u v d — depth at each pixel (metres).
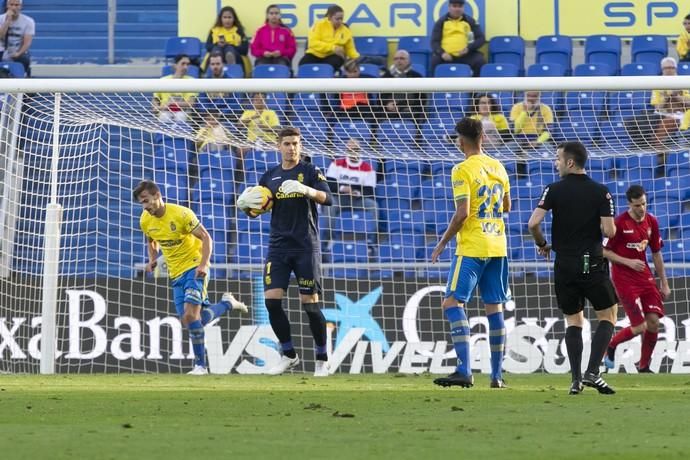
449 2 58.34
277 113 47.81
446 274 42.31
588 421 19.52
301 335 41.78
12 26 61.66
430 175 46.47
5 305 41.69
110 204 48.59
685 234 46.72
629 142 47.66
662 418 20.16
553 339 42.16
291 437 16.61
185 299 37.66
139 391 28.50
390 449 15.07
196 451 14.74
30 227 44.91
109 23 69.19
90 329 41.22
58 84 41.03
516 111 48.31
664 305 42.66
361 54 59.94
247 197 35.28
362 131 47.34
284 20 60.69
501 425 18.72
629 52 62.53
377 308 41.94
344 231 45.72
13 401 24.72
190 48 60.34
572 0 60.38
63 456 14.12
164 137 45.94
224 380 34.34
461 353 29.33
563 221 27.14
